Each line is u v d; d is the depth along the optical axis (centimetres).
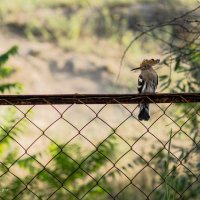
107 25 3478
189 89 1266
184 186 1210
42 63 3144
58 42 3359
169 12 2227
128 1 3581
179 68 1300
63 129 2523
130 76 2975
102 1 3638
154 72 1124
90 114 2622
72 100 686
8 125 1249
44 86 2986
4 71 1697
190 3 2106
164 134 1894
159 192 1288
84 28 3478
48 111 2636
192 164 1209
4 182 1233
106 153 1330
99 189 1345
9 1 3581
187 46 1210
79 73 3097
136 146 2081
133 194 1764
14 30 3422
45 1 3647
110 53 3231
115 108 2614
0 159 1366
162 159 1392
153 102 705
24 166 1286
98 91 2972
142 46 3100
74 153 1326
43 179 1288
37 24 3456
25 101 677
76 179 1394
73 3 3662
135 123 2405
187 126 1266
